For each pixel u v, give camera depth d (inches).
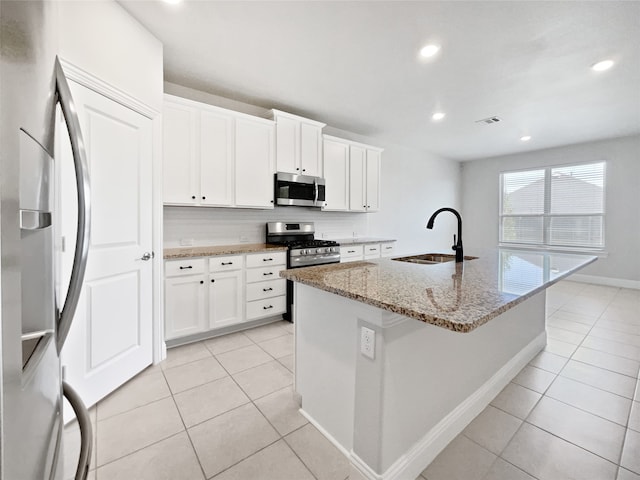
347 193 162.6
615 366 91.8
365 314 48.4
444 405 60.1
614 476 52.7
